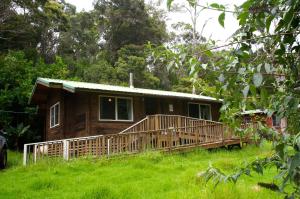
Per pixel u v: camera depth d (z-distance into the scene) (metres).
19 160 15.41
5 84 22.36
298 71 2.06
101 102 16.45
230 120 2.74
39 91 19.08
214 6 2.00
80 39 48.84
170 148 13.91
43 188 8.58
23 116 22.31
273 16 1.88
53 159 12.12
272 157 2.29
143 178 9.38
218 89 2.16
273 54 2.07
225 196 6.56
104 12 51.19
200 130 15.49
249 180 8.77
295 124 2.13
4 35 33.78
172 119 16.12
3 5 33.25
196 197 6.74
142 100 17.72
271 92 2.04
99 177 9.54
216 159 12.66
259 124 2.70
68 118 17.05
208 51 2.15
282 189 1.90
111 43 48.62
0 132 14.42
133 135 13.38
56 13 41.75
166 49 2.35
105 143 12.90
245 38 2.08
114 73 36.53
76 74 37.59
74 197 7.39
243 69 1.92
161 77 39.16
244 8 1.92
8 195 8.02
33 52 33.56
